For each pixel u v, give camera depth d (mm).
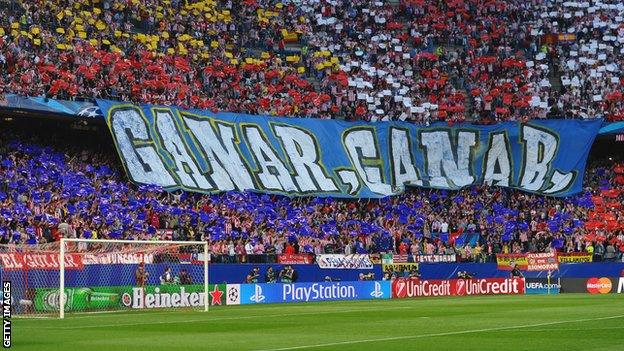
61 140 72750
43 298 46781
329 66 87938
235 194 73312
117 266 52469
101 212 65688
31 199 63906
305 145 79438
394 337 30938
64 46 74438
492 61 90688
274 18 91750
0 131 69875
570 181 81312
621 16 96250
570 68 90688
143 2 84438
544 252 73625
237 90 81562
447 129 83875
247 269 63688
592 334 31094
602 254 74250
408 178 80562
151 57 79062
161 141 72875
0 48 70062
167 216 67812
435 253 73375
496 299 60344
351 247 71500
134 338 31469
